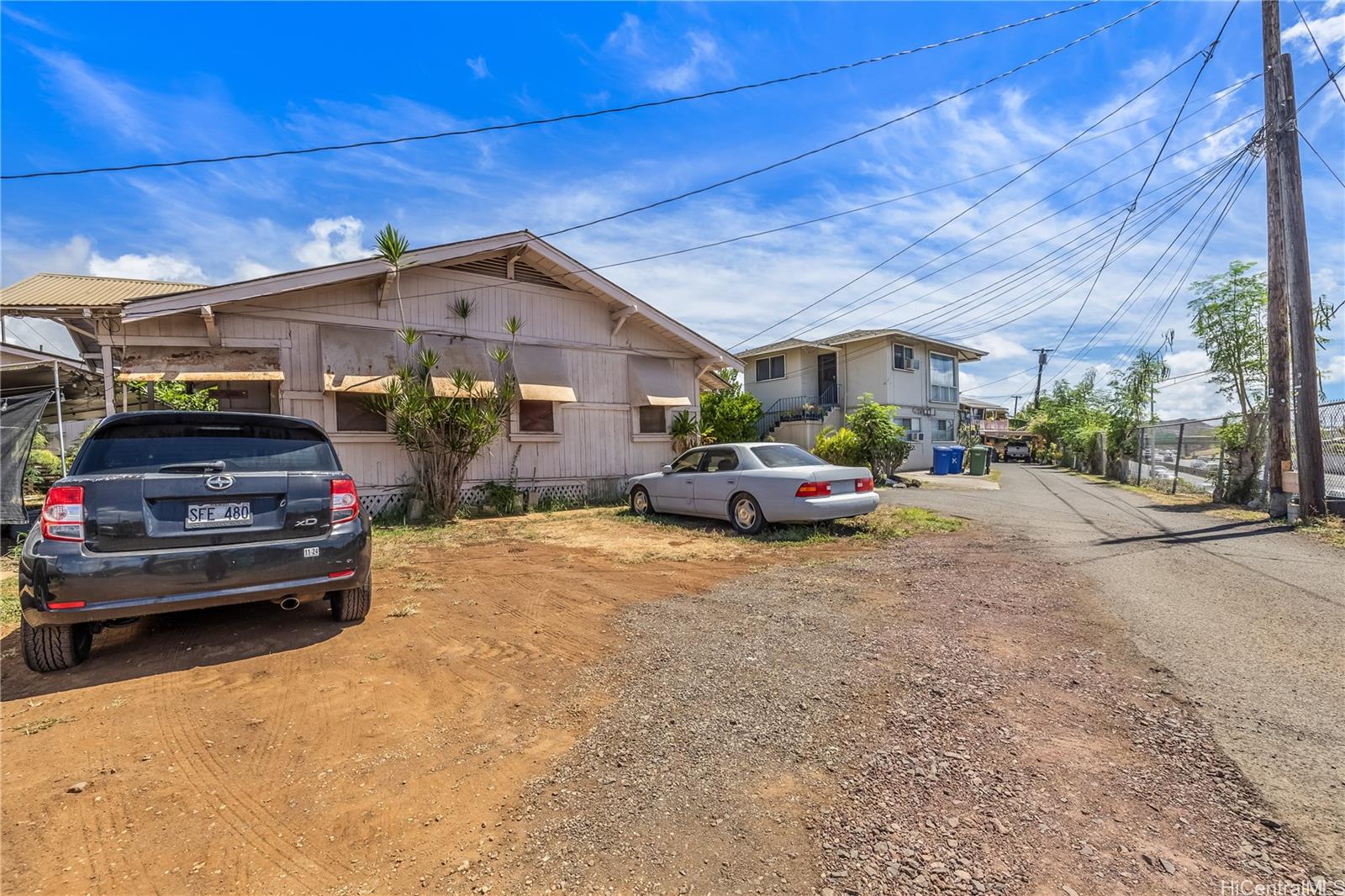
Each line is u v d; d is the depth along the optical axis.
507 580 5.85
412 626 4.43
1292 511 8.75
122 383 8.87
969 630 4.16
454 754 2.65
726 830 2.11
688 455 9.84
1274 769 2.42
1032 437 42.22
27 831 2.15
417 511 10.18
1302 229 8.98
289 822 2.20
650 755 2.60
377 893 1.85
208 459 3.93
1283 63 9.24
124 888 1.88
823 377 28.36
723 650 3.83
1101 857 1.94
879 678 3.35
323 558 3.97
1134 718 2.86
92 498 3.43
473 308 11.49
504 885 1.87
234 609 4.80
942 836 2.05
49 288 11.38
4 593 5.46
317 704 3.17
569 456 12.62
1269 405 9.62
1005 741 2.66
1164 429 16.84
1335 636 3.94
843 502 7.96
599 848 2.02
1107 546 7.24
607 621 4.49
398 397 9.80
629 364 13.62
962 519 9.52
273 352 9.66
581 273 12.19
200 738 2.82
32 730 2.90
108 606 3.39
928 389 28.23
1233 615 4.43
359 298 10.39
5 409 7.34
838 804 2.24
